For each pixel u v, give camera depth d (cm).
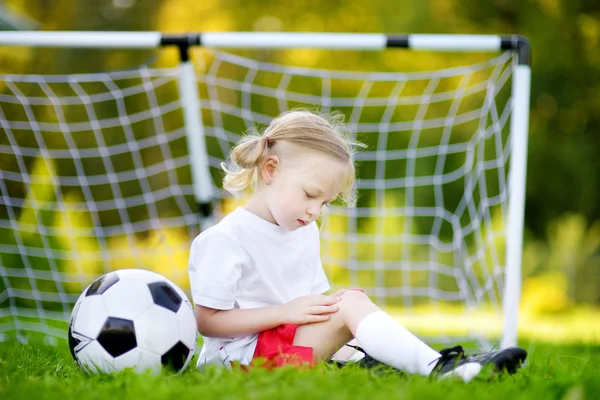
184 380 407
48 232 1231
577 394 368
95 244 1375
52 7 1941
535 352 675
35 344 679
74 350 449
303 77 1830
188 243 1563
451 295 1573
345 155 487
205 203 733
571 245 1733
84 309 447
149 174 1864
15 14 1389
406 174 1775
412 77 773
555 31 1853
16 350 544
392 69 1834
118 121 1850
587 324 1242
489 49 686
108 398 361
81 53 1842
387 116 1789
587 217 1930
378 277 1555
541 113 1942
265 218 494
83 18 1945
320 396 337
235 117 1834
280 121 500
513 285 639
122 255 1409
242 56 1823
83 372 451
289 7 1928
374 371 435
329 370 422
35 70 1806
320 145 481
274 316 465
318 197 480
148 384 376
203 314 478
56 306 1279
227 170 530
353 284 1482
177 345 449
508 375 420
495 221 1648
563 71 1870
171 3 1936
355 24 1884
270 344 462
